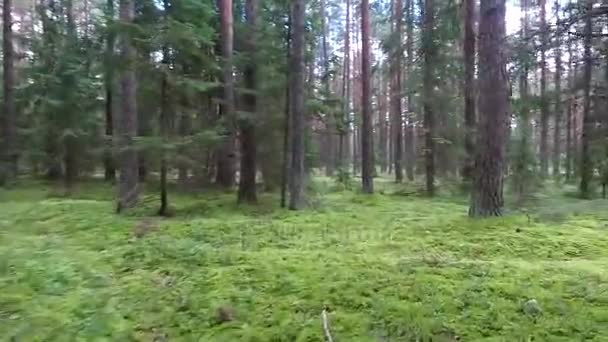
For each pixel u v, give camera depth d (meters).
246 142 13.76
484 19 9.38
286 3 13.80
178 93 11.62
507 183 12.48
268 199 14.62
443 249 7.47
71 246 8.41
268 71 13.77
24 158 19.22
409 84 19.58
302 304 5.29
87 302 5.62
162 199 11.93
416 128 23.08
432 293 5.36
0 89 22.23
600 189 10.17
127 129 12.14
